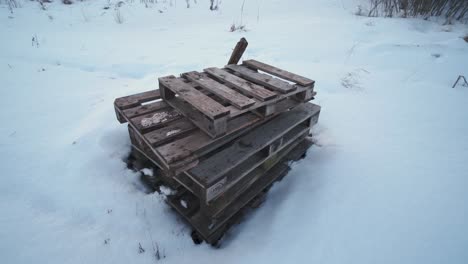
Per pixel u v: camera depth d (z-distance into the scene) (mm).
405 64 4020
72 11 6109
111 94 3027
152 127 1564
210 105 1458
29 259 1422
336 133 2607
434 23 5688
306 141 2398
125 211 1747
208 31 5355
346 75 3709
